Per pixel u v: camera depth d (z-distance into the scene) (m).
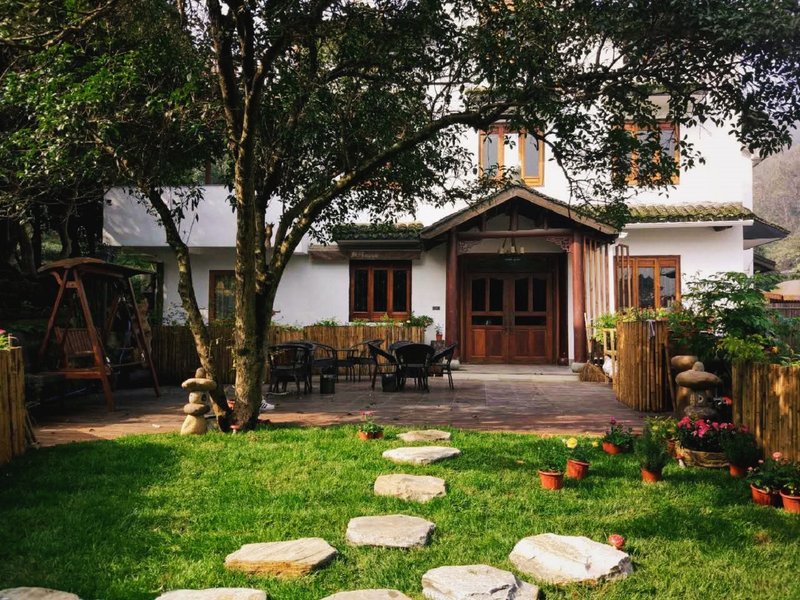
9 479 5.04
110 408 8.96
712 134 14.91
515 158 15.17
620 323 9.89
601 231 13.51
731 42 5.79
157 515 4.14
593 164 7.95
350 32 7.43
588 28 6.50
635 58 6.46
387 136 8.59
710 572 3.30
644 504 4.41
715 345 7.48
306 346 10.68
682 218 14.10
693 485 4.89
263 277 7.42
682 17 5.85
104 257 14.90
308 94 7.73
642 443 5.30
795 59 5.62
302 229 7.54
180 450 6.05
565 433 7.12
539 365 15.43
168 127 7.45
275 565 3.28
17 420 5.93
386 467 5.36
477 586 2.96
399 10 7.27
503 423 7.83
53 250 20.44
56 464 5.53
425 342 15.17
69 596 2.98
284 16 6.42
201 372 7.19
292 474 5.17
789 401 5.01
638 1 5.92
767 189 57.16
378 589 3.04
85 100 6.39
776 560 3.47
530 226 15.25
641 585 3.13
